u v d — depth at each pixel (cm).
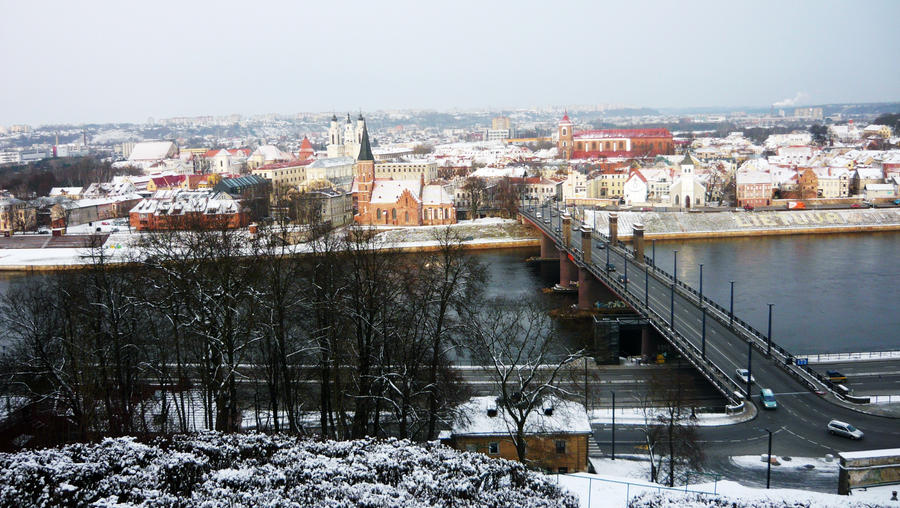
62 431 11069
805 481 9988
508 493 7988
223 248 13425
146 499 7394
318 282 12275
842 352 17000
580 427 10394
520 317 16825
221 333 11012
